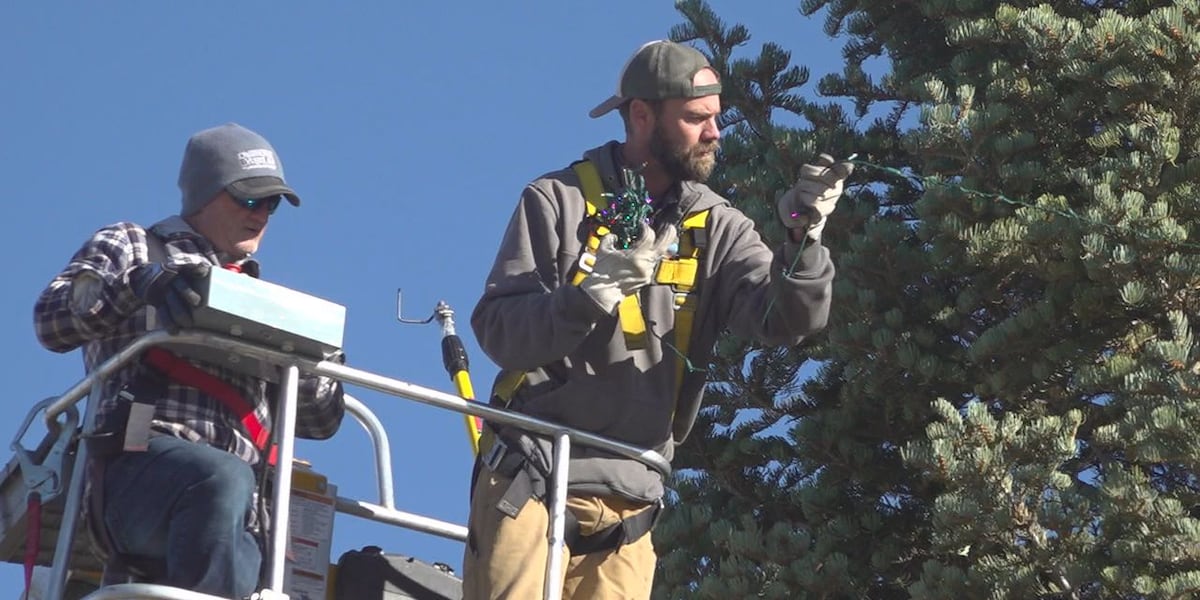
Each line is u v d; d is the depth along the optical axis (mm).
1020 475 35312
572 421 22141
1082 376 37188
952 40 41094
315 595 22719
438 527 24219
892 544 39250
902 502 40562
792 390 42500
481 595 21438
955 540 36125
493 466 21938
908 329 40312
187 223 22062
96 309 20547
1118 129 39000
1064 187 39875
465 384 25938
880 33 45656
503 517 21625
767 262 22828
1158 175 38094
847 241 41906
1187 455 34906
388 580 23281
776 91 45156
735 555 38156
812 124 44750
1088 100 40156
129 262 21344
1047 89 40250
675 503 41781
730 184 43438
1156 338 38344
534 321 21391
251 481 20484
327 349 20312
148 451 20453
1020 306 40812
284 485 19812
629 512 22328
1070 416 35344
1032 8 40188
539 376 22344
